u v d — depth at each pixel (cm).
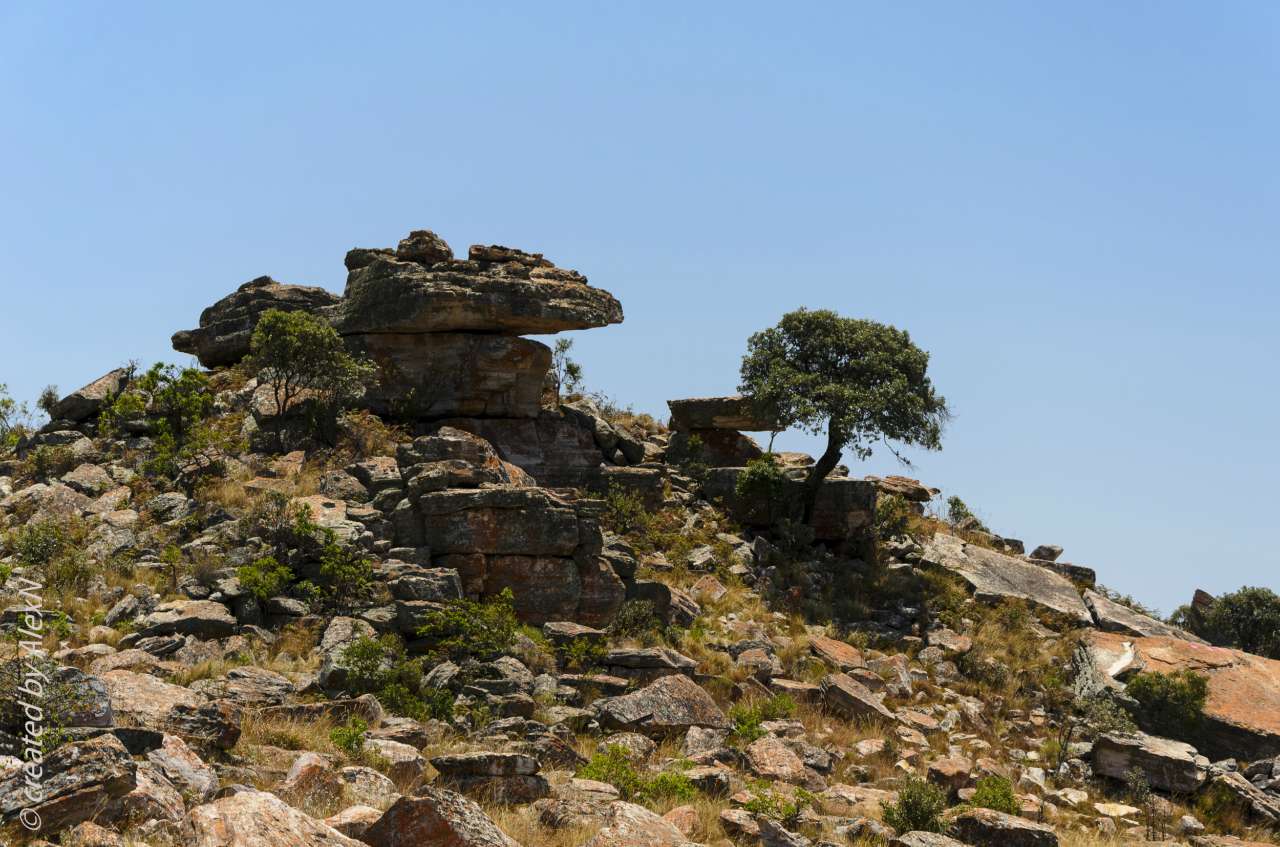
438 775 1841
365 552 2969
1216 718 3372
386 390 4134
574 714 2483
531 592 3084
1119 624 4088
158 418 3916
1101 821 2544
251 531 2989
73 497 3350
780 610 3694
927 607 3925
